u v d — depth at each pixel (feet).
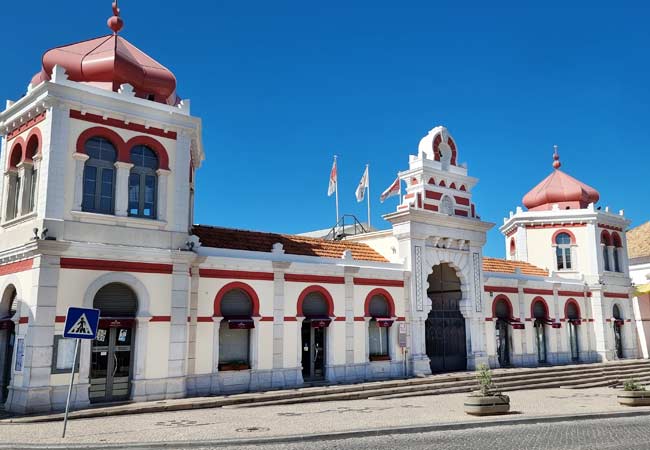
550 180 129.90
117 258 59.31
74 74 63.87
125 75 64.54
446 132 98.22
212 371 66.03
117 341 59.47
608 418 56.24
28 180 61.77
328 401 65.77
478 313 95.50
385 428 46.78
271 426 47.73
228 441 41.63
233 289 69.77
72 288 56.34
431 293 102.06
